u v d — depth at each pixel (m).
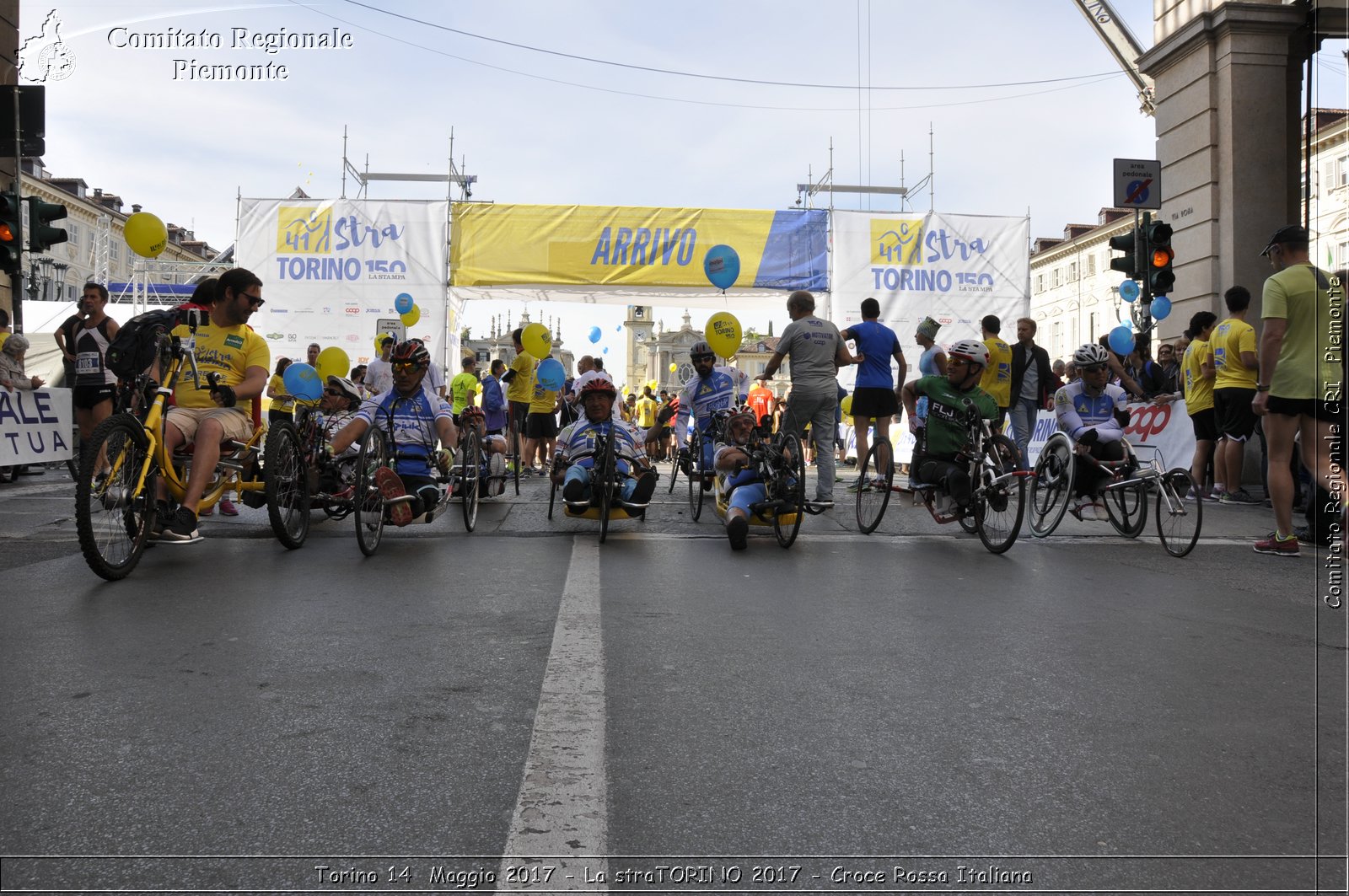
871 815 2.13
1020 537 7.19
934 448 6.93
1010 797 2.24
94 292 9.52
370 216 18.41
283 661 3.31
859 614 4.25
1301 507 8.20
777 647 3.61
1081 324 58.59
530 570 5.33
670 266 18.83
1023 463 6.05
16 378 9.00
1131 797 2.25
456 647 3.52
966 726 2.73
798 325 8.41
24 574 4.99
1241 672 3.34
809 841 2.00
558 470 7.36
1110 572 5.52
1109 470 6.90
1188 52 12.55
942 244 19.28
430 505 6.58
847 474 15.04
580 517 6.92
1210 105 12.20
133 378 5.29
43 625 3.83
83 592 4.53
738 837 2.01
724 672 3.24
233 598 4.43
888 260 19.22
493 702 2.87
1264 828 2.10
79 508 4.59
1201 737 2.66
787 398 8.52
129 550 5.02
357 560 5.66
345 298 18.39
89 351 9.52
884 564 5.75
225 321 6.27
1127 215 52.03
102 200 60.00
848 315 19.14
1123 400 7.14
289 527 6.09
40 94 9.98
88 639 3.59
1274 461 6.20
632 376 89.00
